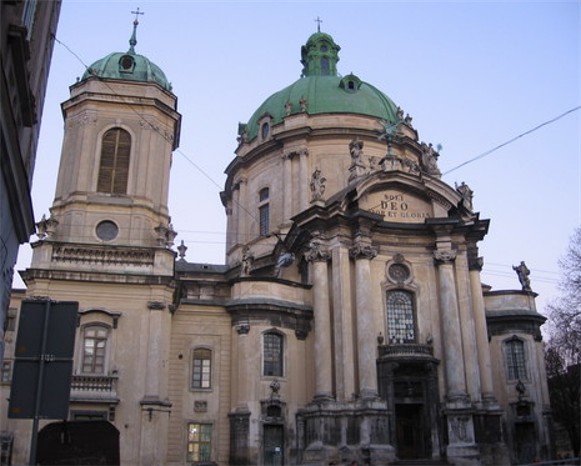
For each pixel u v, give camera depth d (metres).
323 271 35.31
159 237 33.34
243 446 32.16
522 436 37.00
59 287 30.97
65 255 31.62
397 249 36.91
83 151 34.22
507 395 37.53
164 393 30.83
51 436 11.40
